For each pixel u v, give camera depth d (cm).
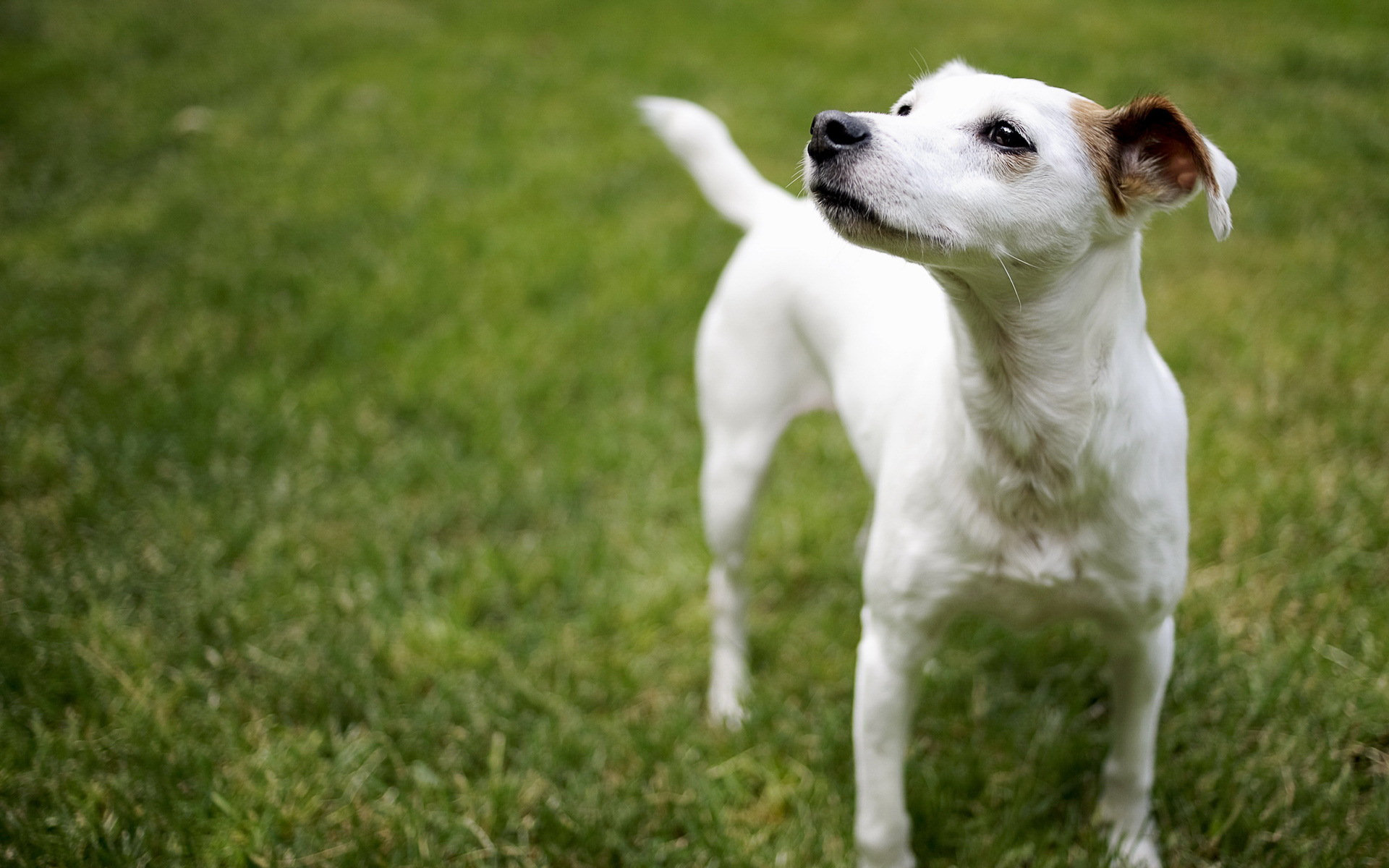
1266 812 259
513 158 715
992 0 1003
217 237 618
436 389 468
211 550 371
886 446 252
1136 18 930
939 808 272
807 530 382
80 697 308
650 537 390
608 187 666
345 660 323
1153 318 482
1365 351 439
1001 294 209
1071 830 264
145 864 259
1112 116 209
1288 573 333
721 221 617
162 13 1075
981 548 229
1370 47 831
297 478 413
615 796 286
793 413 321
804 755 298
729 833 277
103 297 549
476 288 553
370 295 548
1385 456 382
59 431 433
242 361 493
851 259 290
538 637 344
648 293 543
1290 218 565
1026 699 307
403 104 822
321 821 274
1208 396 421
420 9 1084
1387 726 277
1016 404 218
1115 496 220
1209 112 711
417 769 288
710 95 798
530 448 437
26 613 335
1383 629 304
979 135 204
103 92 866
